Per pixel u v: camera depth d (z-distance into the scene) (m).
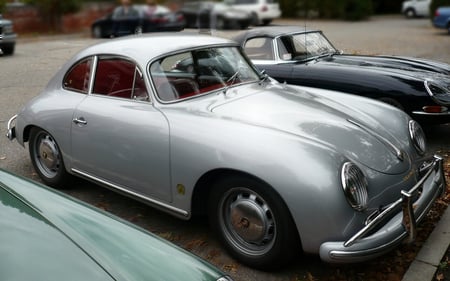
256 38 6.67
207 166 3.05
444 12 18.84
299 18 29.50
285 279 3.04
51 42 12.73
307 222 2.73
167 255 2.03
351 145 3.10
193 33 4.47
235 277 3.07
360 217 2.77
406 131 3.59
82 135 3.89
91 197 4.32
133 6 12.45
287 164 2.77
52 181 4.42
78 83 4.14
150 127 3.40
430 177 3.34
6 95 8.59
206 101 3.62
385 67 6.00
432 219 3.72
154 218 3.91
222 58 4.13
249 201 3.01
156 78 3.61
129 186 3.65
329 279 3.03
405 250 3.32
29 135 4.53
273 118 3.35
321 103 3.82
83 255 1.83
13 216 1.98
